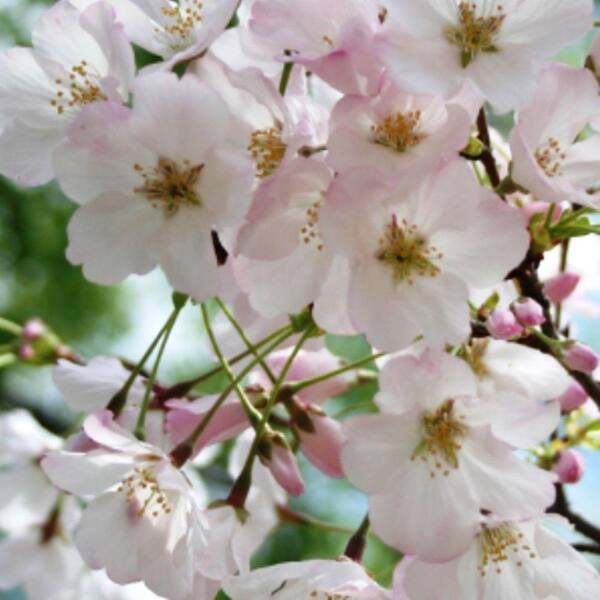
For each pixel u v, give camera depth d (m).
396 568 0.42
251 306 0.43
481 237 0.41
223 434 0.45
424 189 0.41
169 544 0.43
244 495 0.44
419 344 0.44
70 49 0.44
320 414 0.45
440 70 0.41
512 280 0.44
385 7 0.41
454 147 0.41
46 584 0.54
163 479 0.42
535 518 0.42
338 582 0.42
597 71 0.44
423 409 0.42
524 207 0.43
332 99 0.45
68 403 0.47
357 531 0.43
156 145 0.42
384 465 0.42
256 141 0.42
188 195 0.42
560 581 0.43
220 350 0.46
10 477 0.54
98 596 0.55
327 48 0.42
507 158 0.45
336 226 0.41
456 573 0.42
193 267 0.42
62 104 0.44
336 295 0.42
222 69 0.42
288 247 0.42
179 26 0.44
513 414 0.42
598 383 0.46
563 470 0.47
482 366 0.44
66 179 0.42
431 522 0.42
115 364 0.47
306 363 0.46
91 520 0.44
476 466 0.42
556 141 0.43
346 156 0.41
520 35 0.42
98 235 0.42
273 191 0.41
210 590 0.43
